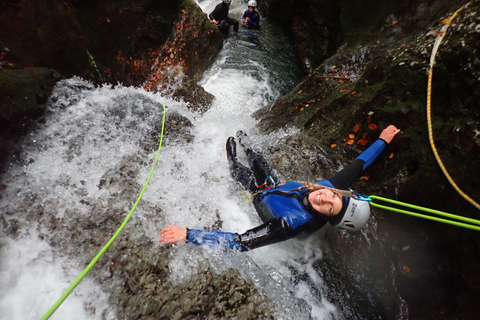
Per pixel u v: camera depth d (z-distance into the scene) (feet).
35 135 9.35
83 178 9.58
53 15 10.14
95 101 11.08
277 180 10.55
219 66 20.79
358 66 14.69
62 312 7.29
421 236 8.31
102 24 12.53
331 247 9.78
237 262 8.78
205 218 10.02
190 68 18.06
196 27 17.67
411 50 9.62
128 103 12.01
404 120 9.28
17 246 7.90
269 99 19.38
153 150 11.52
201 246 8.73
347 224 8.36
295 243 9.80
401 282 8.73
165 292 7.86
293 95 15.46
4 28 9.10
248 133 13.76
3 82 8.49
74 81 10.64
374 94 10.38
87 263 8.03
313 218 8.80
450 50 8.09
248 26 25.13
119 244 8.43
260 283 8.49
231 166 11.48
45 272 7.75
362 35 16.96
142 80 14.71
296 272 9.20
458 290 7.54
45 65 10.30
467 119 7.57
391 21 15.44
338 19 19.49
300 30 22.84
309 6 21.88
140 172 10.53
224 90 18.78
